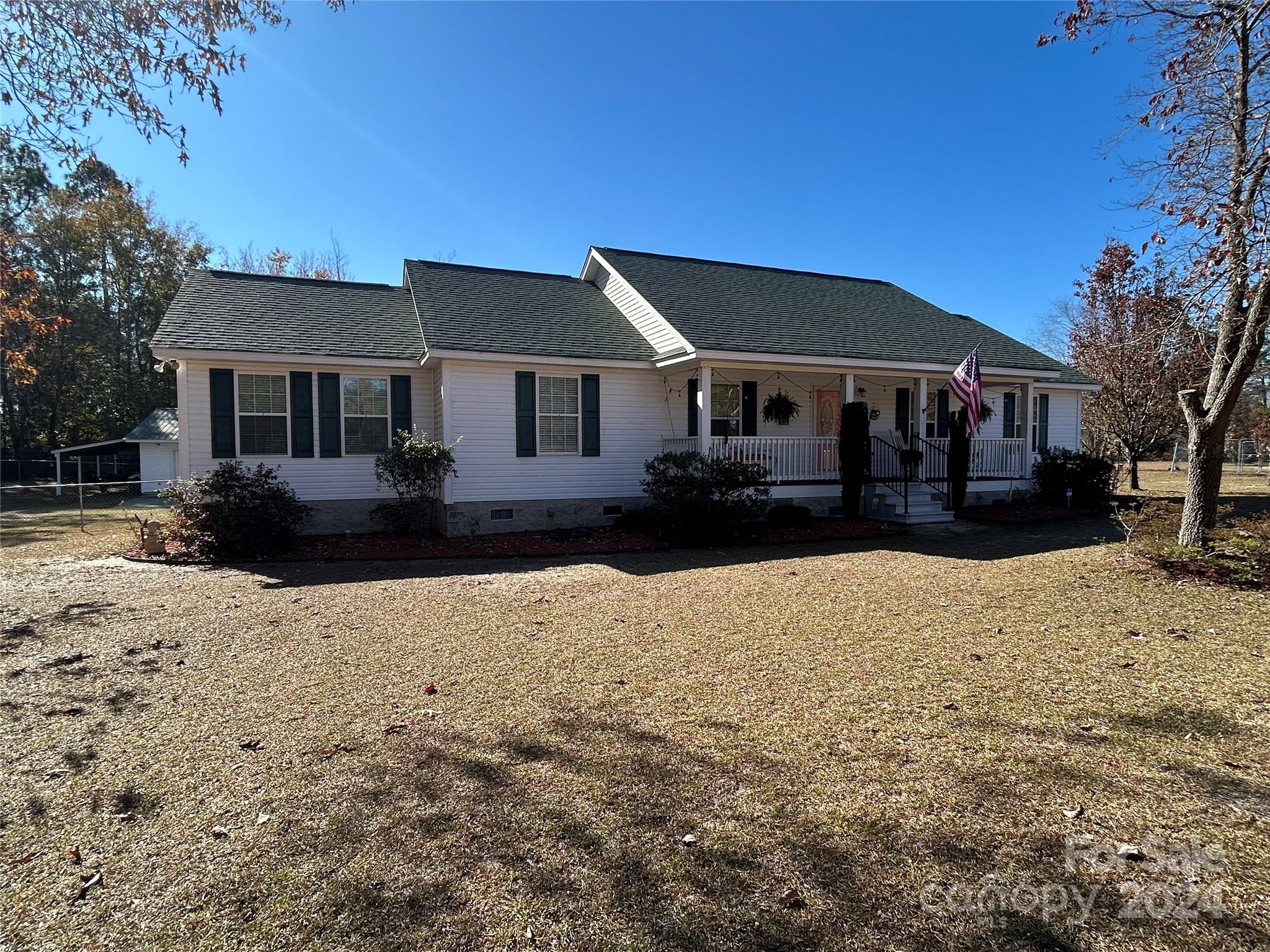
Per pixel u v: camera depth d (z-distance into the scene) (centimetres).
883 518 1426
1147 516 937
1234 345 801
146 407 3466
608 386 1379
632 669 518
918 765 357
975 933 238
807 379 1653
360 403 1302
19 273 1196
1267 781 335
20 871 284
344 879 273
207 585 856
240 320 1305
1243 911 246
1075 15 791
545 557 1054
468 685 488
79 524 1653
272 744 397
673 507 1143
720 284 1677
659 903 256
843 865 275
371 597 778
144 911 257
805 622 645
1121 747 373
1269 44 746
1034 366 1645
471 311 1384
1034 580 805
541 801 328
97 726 425
